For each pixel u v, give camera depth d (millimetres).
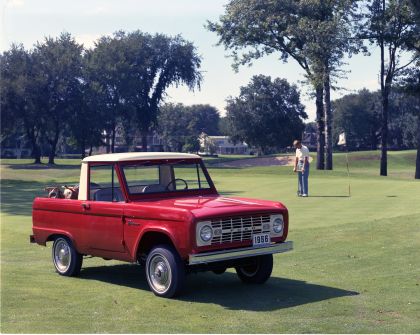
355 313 7328
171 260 7941
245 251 8039
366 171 74125
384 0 46281
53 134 94875
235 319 7070
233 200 8844
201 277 9625
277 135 117375
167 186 9195
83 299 8109
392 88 49062
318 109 49344
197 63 87500
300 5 46000
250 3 46750
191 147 142000
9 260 11336
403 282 8969
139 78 83625
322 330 6625
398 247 11312
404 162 85562
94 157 9344
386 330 6625
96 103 78438
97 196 9125
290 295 8273
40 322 6988
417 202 17438
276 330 6621
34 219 10133
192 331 6594
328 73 44969
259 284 8992
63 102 78312
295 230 13016
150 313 7363
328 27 44062
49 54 78812
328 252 11195
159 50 86000
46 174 53688
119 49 82500
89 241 9172
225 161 84312
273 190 22641
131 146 129500
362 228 12914
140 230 8312
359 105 132375
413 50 47500
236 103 118812
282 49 48500
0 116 76000
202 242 7750
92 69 80250
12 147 122938
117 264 10797
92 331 6617
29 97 75500
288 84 118250
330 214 15344
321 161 49406
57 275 9836
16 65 77875
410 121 125312
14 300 8055
